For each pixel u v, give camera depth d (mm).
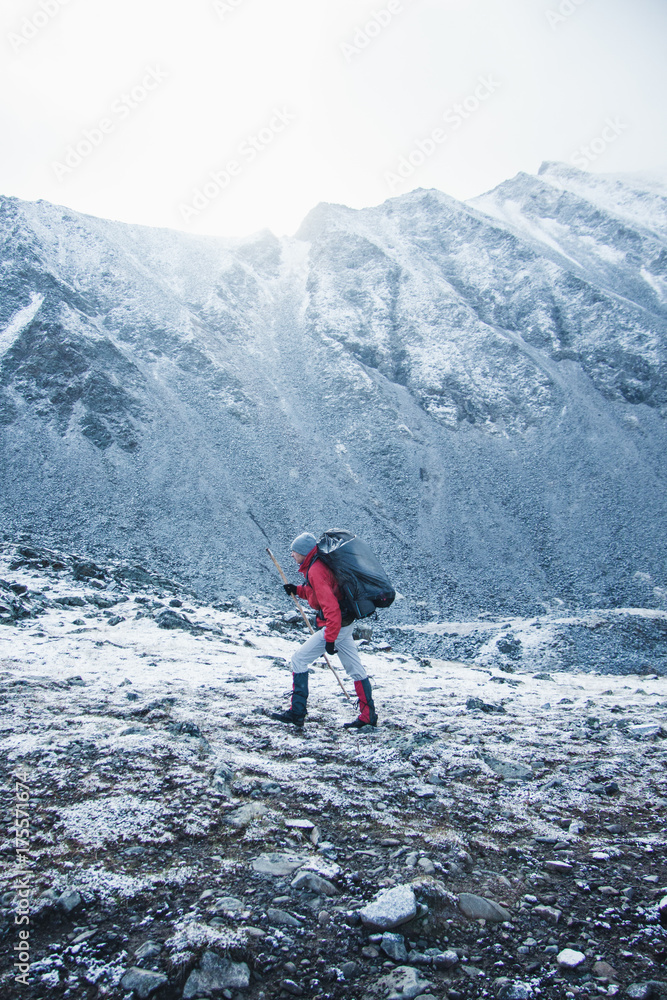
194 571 57906
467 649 43844
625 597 60281
